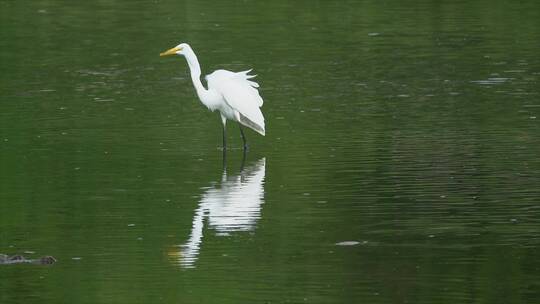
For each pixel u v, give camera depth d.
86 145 19.12
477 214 14.52
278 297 11.55
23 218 14.71
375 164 17.41
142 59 28.03
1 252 13.26
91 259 12.95
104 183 16.52
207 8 35.25
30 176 16.95
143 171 17.23
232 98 18.47
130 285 12.01
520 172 16.69
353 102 22.78
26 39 30.61
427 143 18.84
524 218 14.30
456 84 24.45
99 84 25.06
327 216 14.57
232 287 11.88
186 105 22.83
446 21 32.81
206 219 14.51
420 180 16.34
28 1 36.75
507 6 35.19
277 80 25.36
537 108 21.73
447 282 11.95
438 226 14.02
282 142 19.25
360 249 13.12
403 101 22.77
